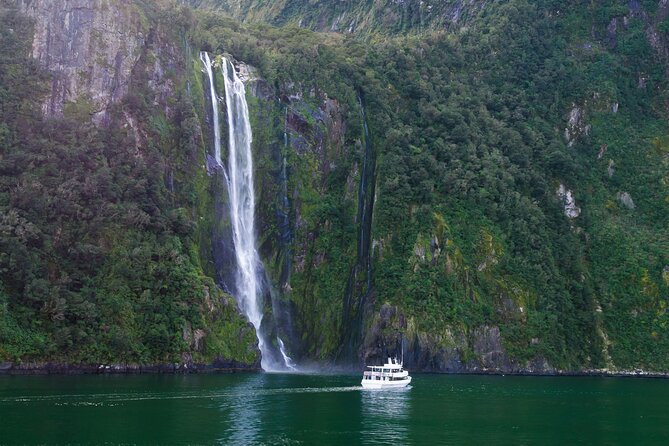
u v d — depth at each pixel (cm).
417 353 12000
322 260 13012
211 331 10394
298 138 13338
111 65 11631
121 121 11375
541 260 13712
